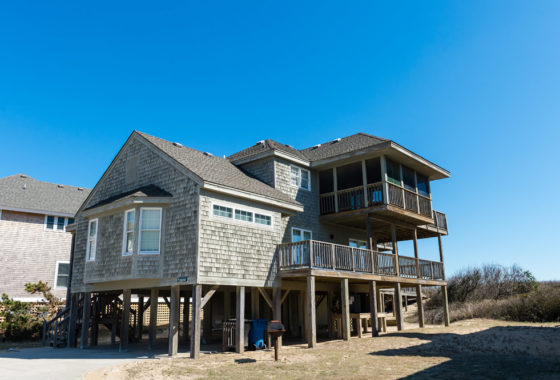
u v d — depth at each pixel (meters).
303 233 19.09
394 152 18.61
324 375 9.56
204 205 13.80
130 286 14.93
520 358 10.66
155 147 15.91
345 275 16.41
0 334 18.81
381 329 20.98
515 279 29.36
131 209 14.83
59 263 25.16
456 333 16.66
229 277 14.04
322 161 19.98
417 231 22.97
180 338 19.75
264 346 14.97
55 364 12.05
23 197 24.97
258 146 21.19
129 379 9.78
